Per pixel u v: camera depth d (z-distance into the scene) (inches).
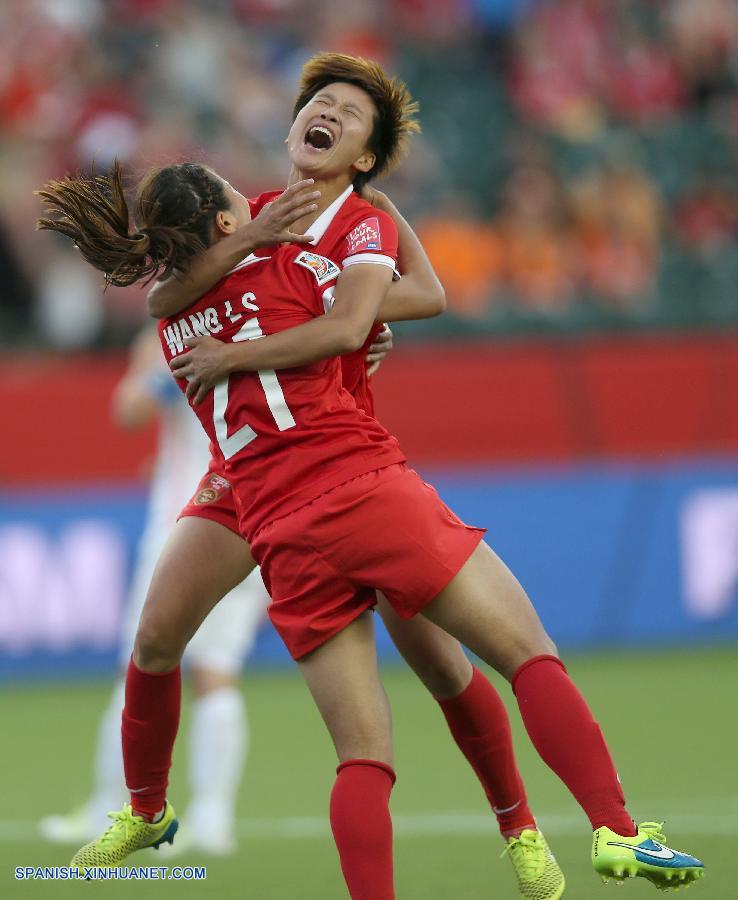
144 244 484.1
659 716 1101.1
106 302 1587.1
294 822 781.9
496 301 1673.2
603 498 1441.9
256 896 616.7
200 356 490.3
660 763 925.2
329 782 894.4
